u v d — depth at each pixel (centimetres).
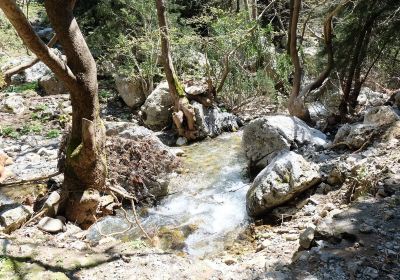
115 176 575
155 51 1054
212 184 651
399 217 378
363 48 843
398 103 703
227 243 477
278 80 1079
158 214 563
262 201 507
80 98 492
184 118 895
